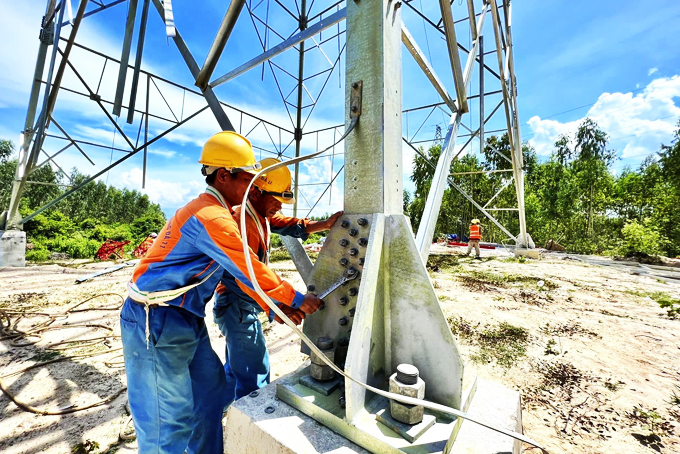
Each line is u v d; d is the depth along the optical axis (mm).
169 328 1337
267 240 1823
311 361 1506
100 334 3748
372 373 1383
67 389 2572
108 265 8531
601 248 22344
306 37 2098
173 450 1377
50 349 3332
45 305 4867
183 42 3164
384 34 1520
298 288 6531
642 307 5043
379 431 1149
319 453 1133
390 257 1453
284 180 1757
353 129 1607
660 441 1984
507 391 1544
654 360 3145
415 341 1374
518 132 10047
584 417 2246
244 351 2055
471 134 9672
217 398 1642
